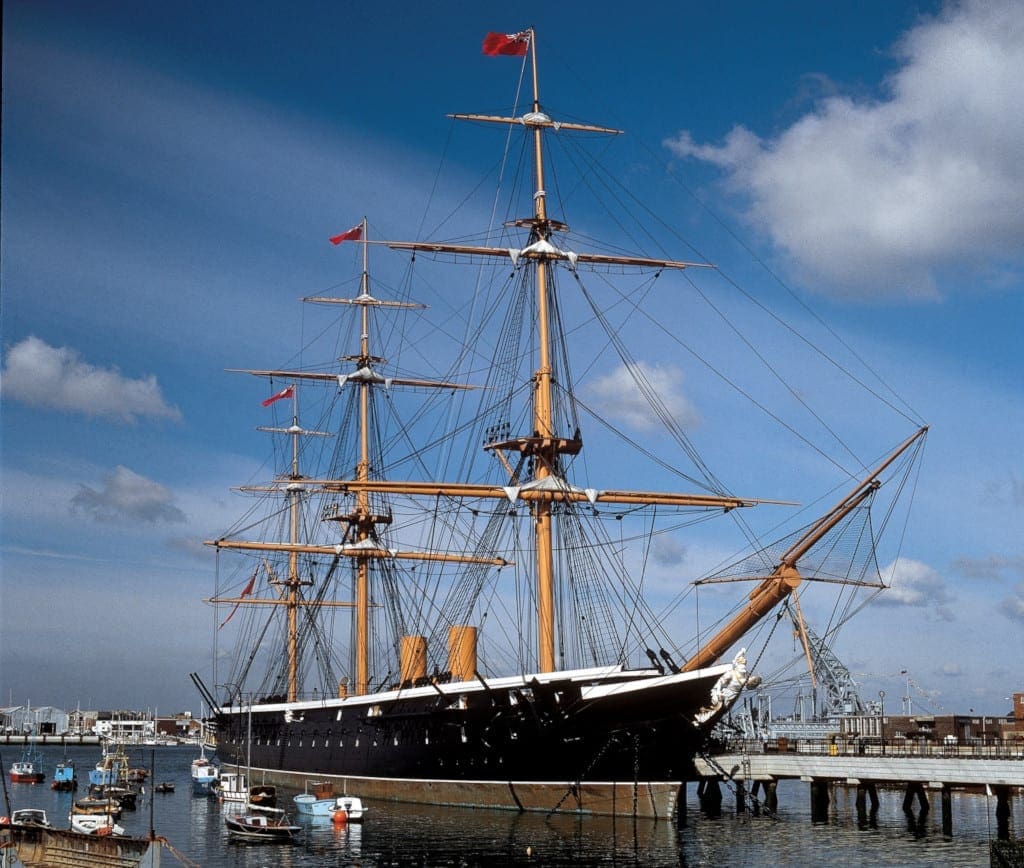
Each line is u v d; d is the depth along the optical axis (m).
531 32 84.19
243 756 110.12
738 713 102.81
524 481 79.19
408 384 113.88
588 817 67.69
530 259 81.50
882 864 53.47
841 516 68.19
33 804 97.56
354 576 108.75
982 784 64.19
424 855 57.25
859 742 80.94
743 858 55.31
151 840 45.88
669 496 78.81
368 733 82.56
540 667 73.81
